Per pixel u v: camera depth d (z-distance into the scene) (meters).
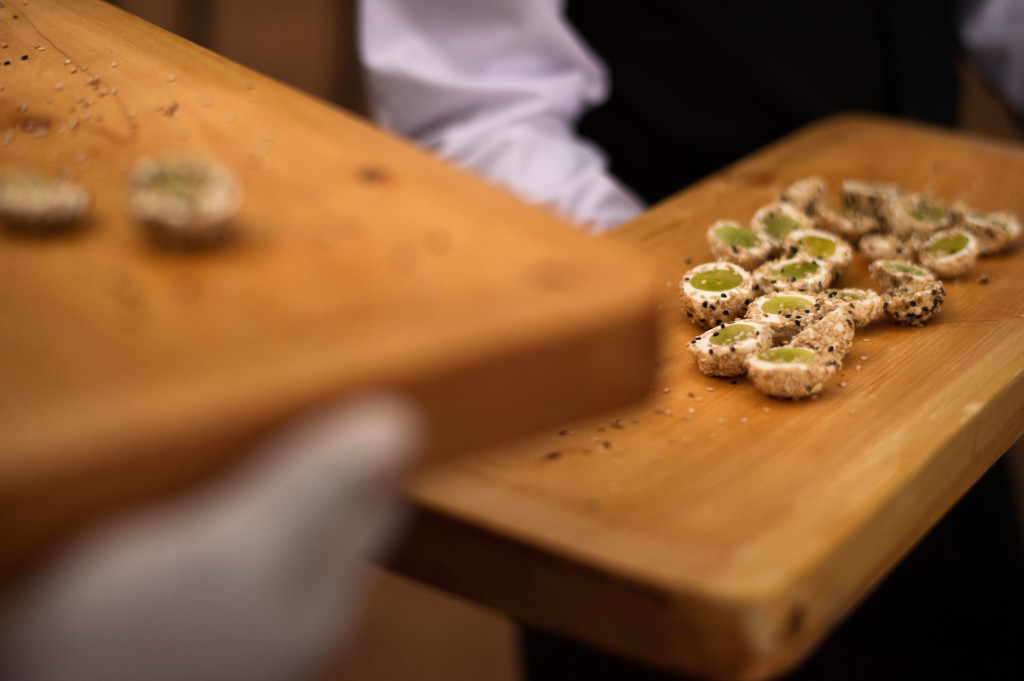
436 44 1.06
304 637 0.48
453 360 0.50
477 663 1.33
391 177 0.59
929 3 1.11
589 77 1.10
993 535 0.98
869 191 0.84
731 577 0.56
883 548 0.61
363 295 0.52
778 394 0.67
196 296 0.52
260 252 0.54
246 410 0.48
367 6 1.07
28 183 0.56
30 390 0.49
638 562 0.56
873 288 0.78
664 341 0.73
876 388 0.68
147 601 0.46
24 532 0.47
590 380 0.53
